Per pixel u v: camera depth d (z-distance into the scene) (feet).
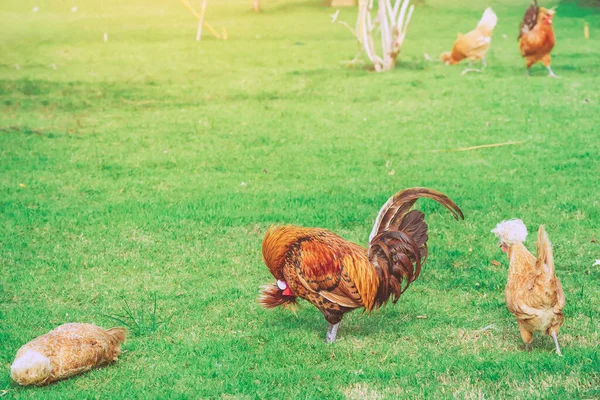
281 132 49.57
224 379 19.57
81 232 31.94
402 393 18.39
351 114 53.98
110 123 52.75
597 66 67.82
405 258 21.52
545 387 18.29
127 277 27.35
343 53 82.12
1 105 58.13
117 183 39.17
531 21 64.03
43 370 18.99
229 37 98.27
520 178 38.14
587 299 24.21
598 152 42.01
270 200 35.68
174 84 66.54
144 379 19.61
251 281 26.86
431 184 37.42
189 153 44.96
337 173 40.29
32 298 25.57
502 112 52.60
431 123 50.62
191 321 23.58
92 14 131.13
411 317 23.75
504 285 25.90
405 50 82.48
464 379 19.11
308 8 131.85
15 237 31.35
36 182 39.40
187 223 32.81
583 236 30.07
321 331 22.85
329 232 21.48
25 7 139.64
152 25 113.50
